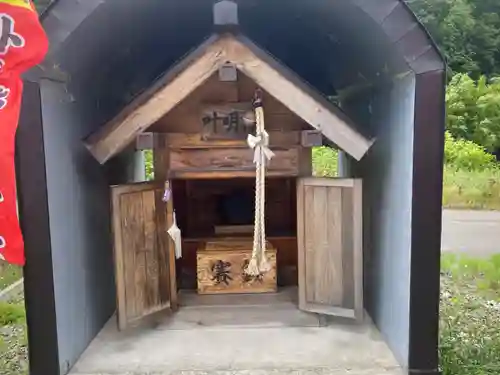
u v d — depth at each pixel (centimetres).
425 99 310
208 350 373
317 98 343
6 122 272
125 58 442
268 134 392
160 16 374
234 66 335
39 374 326
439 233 318
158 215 420
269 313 438
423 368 327
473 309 553
